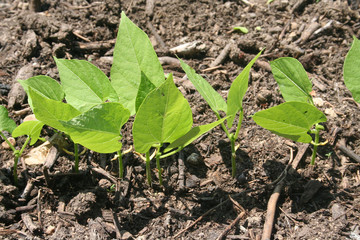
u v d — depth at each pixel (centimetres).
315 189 57
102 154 61
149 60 53
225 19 77
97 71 54
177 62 70
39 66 69
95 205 56
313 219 55
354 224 54
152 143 51
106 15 75
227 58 71
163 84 47
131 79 54
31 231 54
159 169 56
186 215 55
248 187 58
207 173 59
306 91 56
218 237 53
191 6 78
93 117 49
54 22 72
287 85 56
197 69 70
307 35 73
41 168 59
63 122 47
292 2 78
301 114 52
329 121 63
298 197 57
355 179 58
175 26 75
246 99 66
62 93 56
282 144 61
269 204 56
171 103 48
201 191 57
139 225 55
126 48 53
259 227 54
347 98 66
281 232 54
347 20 76
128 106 54
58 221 55
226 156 60
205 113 65
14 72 68
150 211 56
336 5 77
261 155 60
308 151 61
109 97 54
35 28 72
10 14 78
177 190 57
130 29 53
